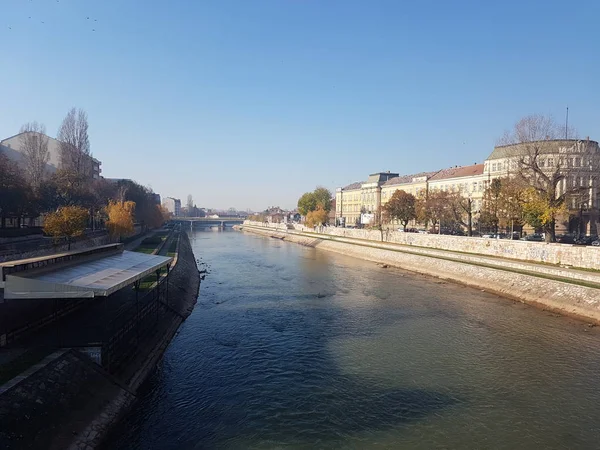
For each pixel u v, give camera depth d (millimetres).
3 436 14031
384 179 149375
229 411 21000
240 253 99625
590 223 77875
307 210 167625
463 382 24406
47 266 23031
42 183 64125
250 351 29469
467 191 103375
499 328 34656
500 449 17906
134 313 27219
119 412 19375
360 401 22156
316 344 30953
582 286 40188
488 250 64875
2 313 20750
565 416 20641
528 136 58562
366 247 93312
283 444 18203
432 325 35656
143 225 122312
